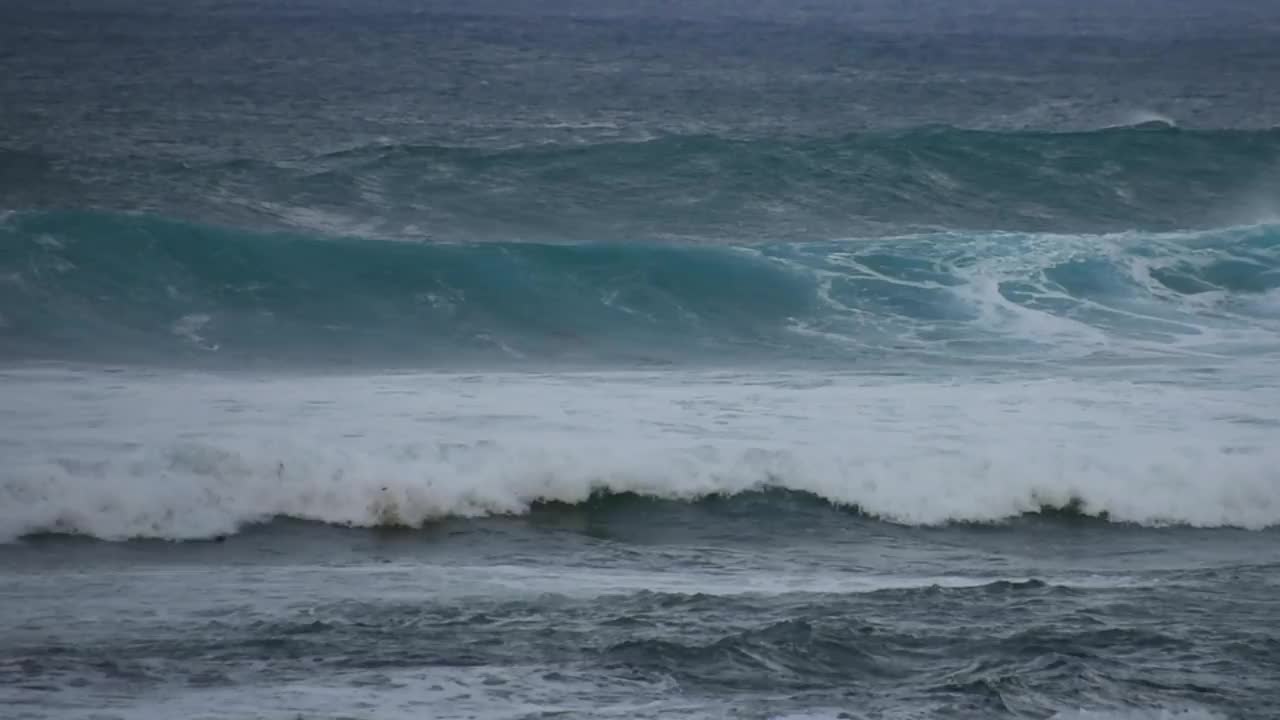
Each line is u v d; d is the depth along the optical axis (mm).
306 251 87875
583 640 39438
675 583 47125
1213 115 196625
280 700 34406
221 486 52438
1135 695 36188
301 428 59250
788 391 69812
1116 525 56969
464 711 33969
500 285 88125
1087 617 42781
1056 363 78438
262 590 44344
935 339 84062
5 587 44062
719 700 35219
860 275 91812
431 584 45750
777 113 181500
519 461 56031
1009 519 56906
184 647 38219
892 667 37875
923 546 53719
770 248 93312
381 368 75750
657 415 63844
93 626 40000
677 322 86625
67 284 82875
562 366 77438
